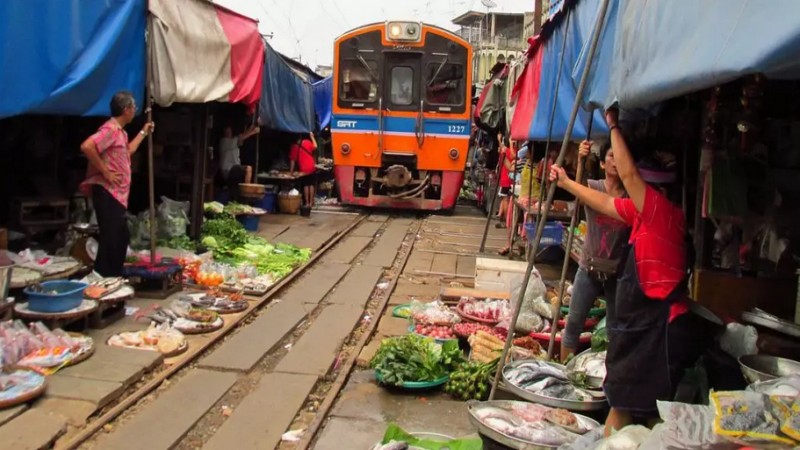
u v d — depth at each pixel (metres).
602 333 5.19
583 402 4.07
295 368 5.58
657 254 3.44
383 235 12.84
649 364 3.45
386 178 15.12
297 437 4.38
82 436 4.10
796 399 2.67
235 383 5.27
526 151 10.81
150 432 4.30
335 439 4.29
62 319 5.54
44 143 7.69
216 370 5.47
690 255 3.57
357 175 15.58
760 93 3.72
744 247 4.36
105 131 6.43
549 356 5.15
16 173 7.61
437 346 5.54
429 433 4.11
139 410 4.62
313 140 17.97
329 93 21.56
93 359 5.23
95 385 4.73
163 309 6.57
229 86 9.19
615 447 3.14
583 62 4.76
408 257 10.82
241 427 4.46
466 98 15.20
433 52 15.13
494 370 4.93
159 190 10.27
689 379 3.65
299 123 16.31
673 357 3.50
